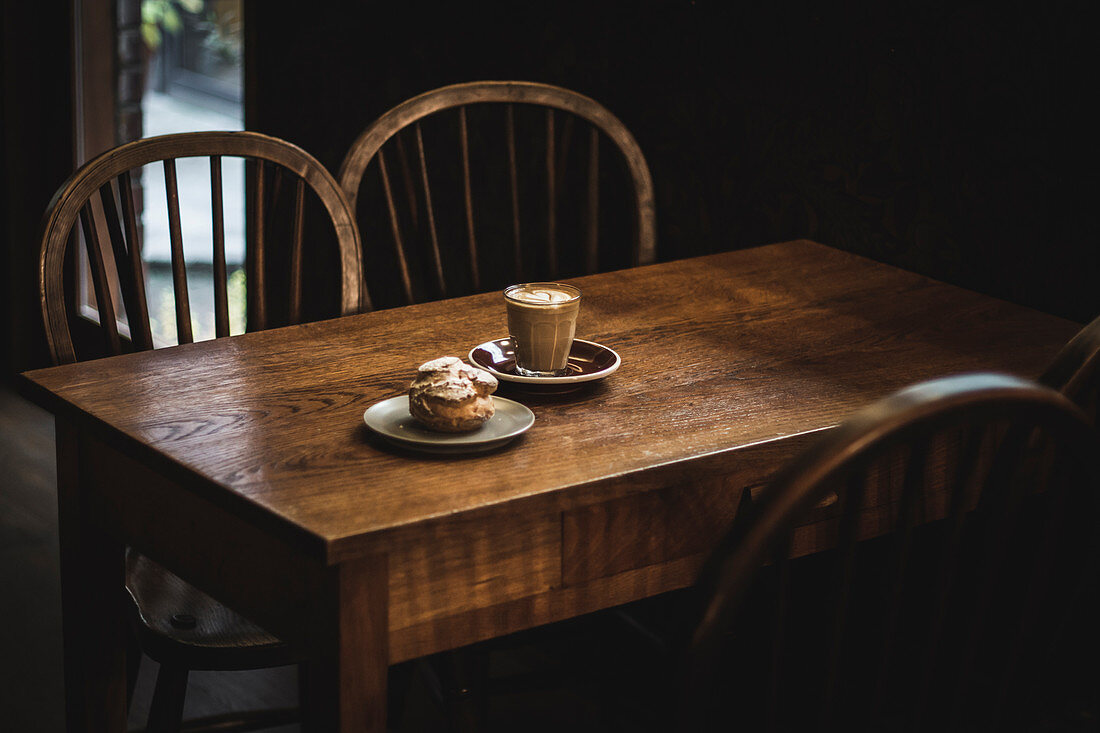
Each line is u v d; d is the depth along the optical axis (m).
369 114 2.91
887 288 1.90
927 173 1.98
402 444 1.27
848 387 1.49
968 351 1.64
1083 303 1.81
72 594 1.50
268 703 2.24
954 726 1.08
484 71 2.65
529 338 1.42
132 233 1.72
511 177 2.08
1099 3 1.72
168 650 1.53
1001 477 0.98
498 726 2.21
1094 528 1.10
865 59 2.03
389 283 2.96
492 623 1.23
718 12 2.22
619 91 2.42
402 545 1.12
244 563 1.25
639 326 1.68
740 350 1.61
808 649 1.50
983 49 1.87
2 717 2.12
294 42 3.04
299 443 1.29
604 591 1.30
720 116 2.27
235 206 3.31
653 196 2.14
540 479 1.21
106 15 3.40
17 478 3.05
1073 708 1.40
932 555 1.92
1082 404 1.10
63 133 3.53
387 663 1.17
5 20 3.49
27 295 3.70
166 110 3.35
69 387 1.41
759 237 2.26
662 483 1.26
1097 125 1.75
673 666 0.85
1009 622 1.15
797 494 0.83
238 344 1.57
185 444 1.27
